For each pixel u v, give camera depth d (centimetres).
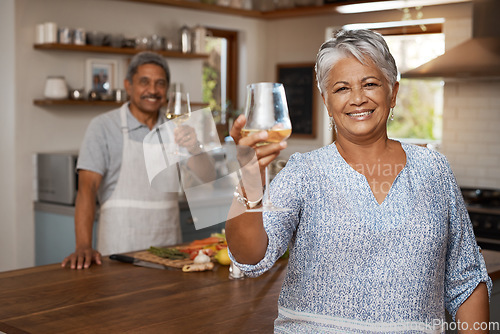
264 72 612
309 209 158
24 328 175
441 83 641
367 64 155
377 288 154
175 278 230
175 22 521
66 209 421
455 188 167
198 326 178
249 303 200
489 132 498
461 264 169
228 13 555
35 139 443
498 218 429
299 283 159
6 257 439
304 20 586
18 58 429
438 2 504
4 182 438
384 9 538
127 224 306
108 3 474
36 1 435
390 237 154
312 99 585
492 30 467
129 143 308
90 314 188
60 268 245
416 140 616
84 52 461
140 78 307
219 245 266
